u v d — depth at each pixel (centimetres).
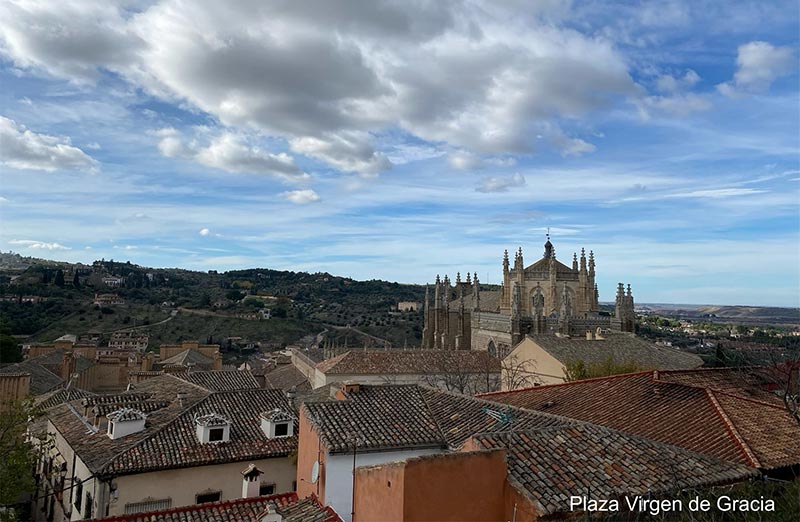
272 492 2992
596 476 1349
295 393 4588
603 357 4384
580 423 1806
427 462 1184
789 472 1642
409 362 5894
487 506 1234
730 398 2208
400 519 1151
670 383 2447
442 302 9700
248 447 3041
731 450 1722
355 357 5916
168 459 2786
